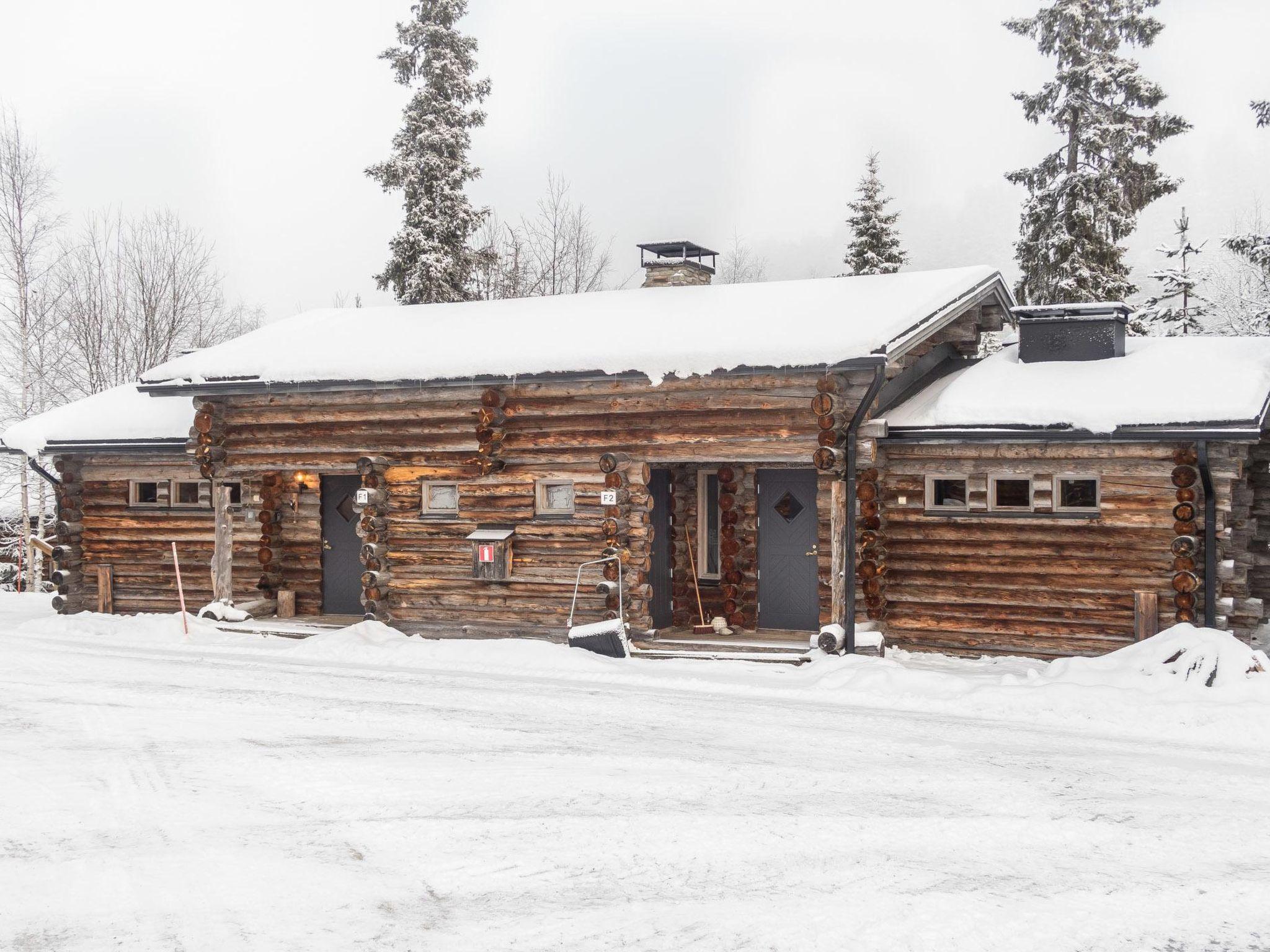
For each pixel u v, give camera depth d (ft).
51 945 19.79
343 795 28.68
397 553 56.24
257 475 62.23
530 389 52.85
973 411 48.47
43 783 29.73
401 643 52.26
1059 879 22.88
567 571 52.80
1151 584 46.24
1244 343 52.03
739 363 47.06
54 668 47.78
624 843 25.03
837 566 47.55
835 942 19.86
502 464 53.47
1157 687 38.88
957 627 49.83
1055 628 48.03
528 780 29.91
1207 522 44.68
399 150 105.81
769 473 55.21
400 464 56.13
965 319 59.82
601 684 43.93
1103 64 94.79
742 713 38.19
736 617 55.52
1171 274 103.09
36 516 102.01
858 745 33.71
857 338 45.68
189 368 59.06
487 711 38.70
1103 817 26.81
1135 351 53.31
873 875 23.09
